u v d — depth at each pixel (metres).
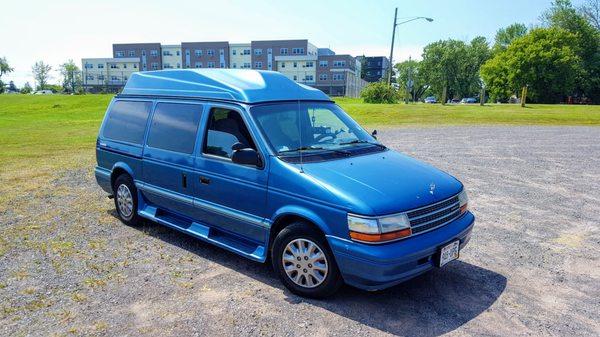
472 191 8.47
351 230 3.78
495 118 25.53
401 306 4.13
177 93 5.66
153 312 3.97
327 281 4.05
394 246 3.74
